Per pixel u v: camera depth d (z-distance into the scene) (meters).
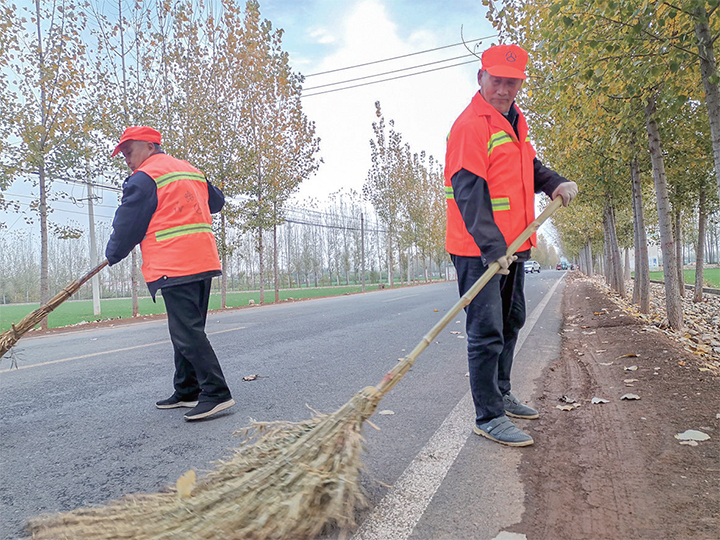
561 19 4.36
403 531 1.75
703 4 3.70
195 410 3.20
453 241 2.65
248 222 17.22
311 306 13.45
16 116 11.54
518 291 2.82
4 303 48.22
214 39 16.34
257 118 17.48
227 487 1.84
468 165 2.42
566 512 1.82
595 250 37.72
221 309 15.90
